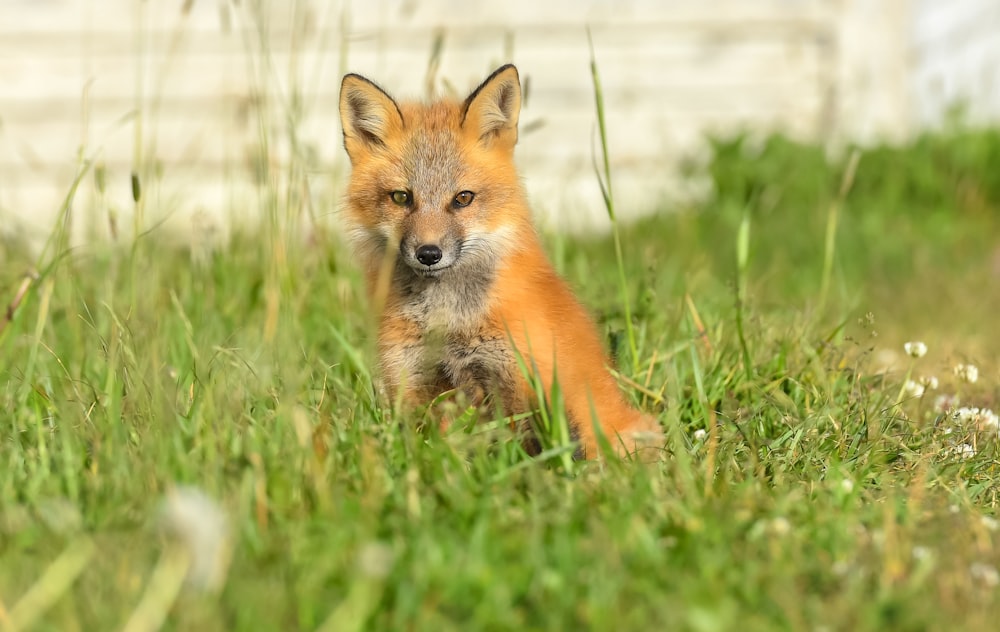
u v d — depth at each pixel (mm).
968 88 24375
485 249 9328
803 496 7262
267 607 5391
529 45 25547
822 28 25484
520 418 8547
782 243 19141
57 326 10961
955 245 19328
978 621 5480
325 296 11328
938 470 7965
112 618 5340
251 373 8641
